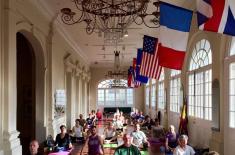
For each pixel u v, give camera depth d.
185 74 10.73
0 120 6.54
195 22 9.09
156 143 10.32
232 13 4.44
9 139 6.72
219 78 7.29
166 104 14.59
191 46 10.08
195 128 9.59
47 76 10.81
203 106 8.81
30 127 11.73
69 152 8.39
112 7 5.86
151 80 22.84
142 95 29.17
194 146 9.39
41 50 10.22
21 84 11.91
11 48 6.99
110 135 10.73
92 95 29.08
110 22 10.34
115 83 27.67
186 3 9.42
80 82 20.34
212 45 7.83
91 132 8.03
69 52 15.53
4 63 6.79
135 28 12.76
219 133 7.26
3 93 6.73
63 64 13.94
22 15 7.89
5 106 6.76
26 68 11.94
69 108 15.83
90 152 7.88
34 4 8.78
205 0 4.54
